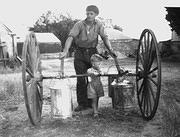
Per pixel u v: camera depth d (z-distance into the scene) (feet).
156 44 12.82
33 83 13.39
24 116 15.93
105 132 12.89
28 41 12.79
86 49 15.85
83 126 13.74
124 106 14.01
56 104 13.79
